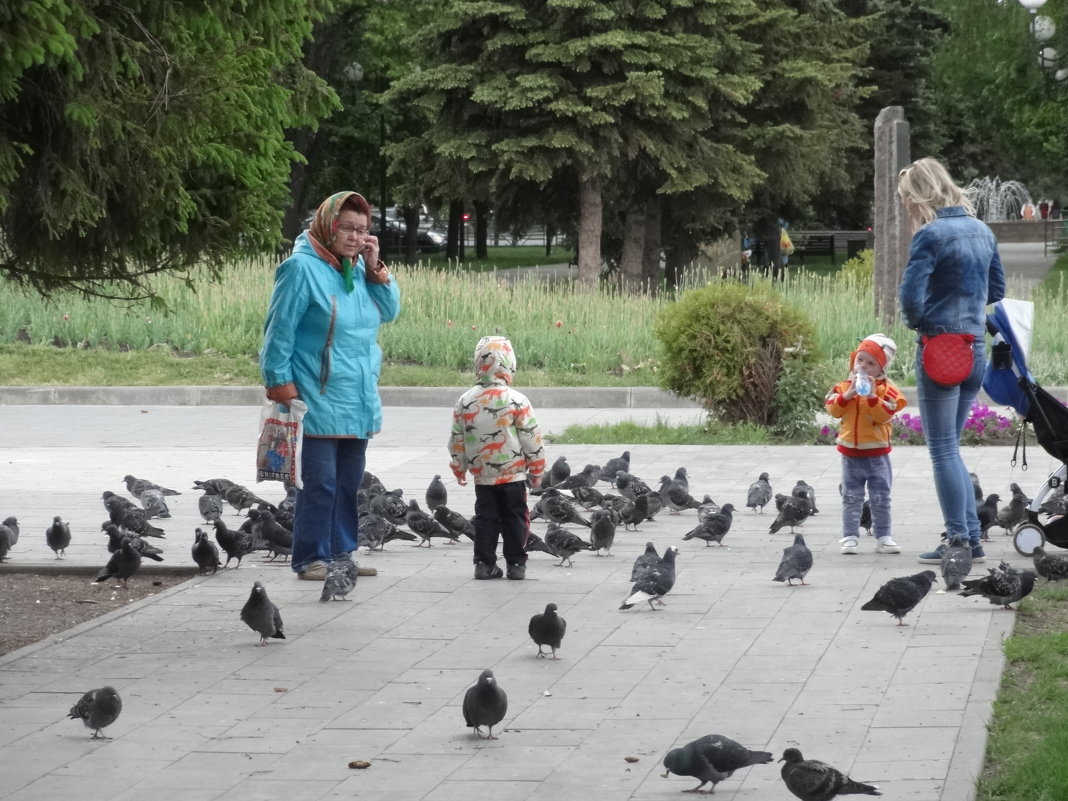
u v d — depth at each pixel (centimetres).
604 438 1794
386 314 1019
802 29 3978
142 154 797
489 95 3475
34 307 2591
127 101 773
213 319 2578
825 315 2406
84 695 662
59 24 676
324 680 751
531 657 792
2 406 2255
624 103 3416
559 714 685
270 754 633
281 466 966
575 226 4125
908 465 1513
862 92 4281
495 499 1009
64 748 643
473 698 642
